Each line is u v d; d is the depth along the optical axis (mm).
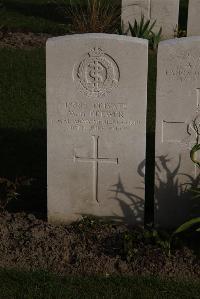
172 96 2770
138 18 5195
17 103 4191
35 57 4777
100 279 2604
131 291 2537
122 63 2746
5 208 3082
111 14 5160
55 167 2885
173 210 2906
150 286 2564
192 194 2877
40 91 4336
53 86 2791
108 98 2791
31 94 4301
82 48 2742
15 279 2604
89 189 2904
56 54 2754
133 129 2818
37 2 6215
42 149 3678
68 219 2941
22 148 3682
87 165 2879
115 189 2893
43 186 3285
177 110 2783
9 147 3691
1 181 3330
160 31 5070
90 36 2732
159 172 2865
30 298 2500
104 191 2902
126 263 2658
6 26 5391
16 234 2807
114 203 2910
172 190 2881
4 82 4434
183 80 2750
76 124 2830
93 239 2807
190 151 2770
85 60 2756
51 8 5977
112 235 2834
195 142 2814
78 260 2680
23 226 2871
